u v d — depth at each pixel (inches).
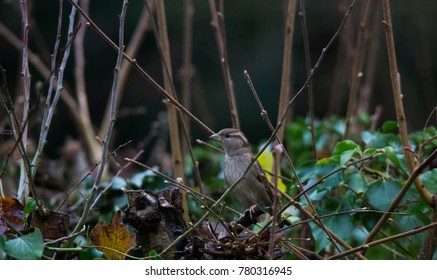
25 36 295.6
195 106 973.8
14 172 429.4
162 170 513.3
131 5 1013.8
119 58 269.4
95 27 288.7
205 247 279.0
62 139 936.9
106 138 271.1
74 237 269.0
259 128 1008.9
